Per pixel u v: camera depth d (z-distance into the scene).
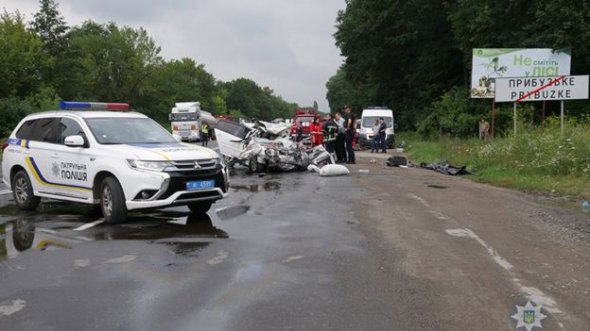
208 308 4.57
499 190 12.19
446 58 39.38
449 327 4.24
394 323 4.30
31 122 10.00
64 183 8.95
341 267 5.78
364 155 24.47
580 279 5.47
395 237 7.18
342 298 4.84
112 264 5.89
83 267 5.80
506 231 7.66
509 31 28.80
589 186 12.12
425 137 34.78
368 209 9.34
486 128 26.23
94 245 6.77
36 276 5.48
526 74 26.36
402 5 39.50
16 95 47.81
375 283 5.27
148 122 9.64
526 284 5.29
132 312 4.48
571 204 10.29
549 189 12.10
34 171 9.48
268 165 16.56
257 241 6.91
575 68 27.94
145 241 6.96
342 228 7.73
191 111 45.72
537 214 9.06
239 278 5.37
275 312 4.49
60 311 4.52
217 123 19.14
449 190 11.97
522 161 15.30
